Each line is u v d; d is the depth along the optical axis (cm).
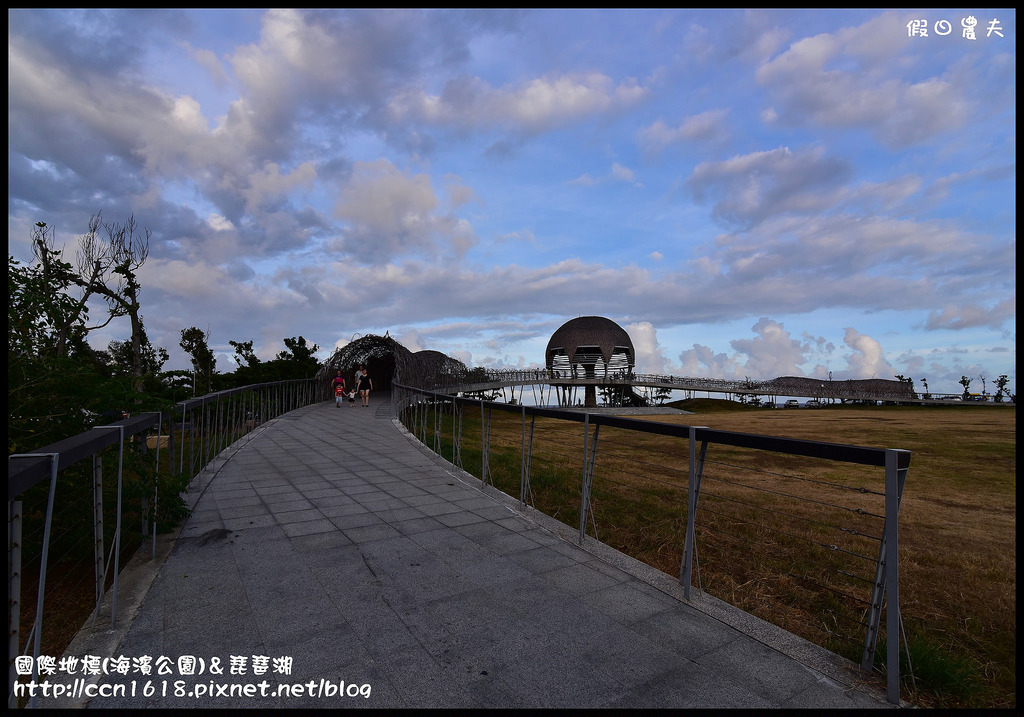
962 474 1015
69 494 404
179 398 784
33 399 402
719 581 429
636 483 838
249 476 721
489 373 4322
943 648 321
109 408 436
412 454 931
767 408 4322
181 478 483
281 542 452
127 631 297
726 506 699
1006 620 383
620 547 523
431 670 265
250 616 318
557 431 1738
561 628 312
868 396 5003
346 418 1572
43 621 317
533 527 511
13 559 210
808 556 507
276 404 1614
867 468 1070
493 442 1365
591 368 5741
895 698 250
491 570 400
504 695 246
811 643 302
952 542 582
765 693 254
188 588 356
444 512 558
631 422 423
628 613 334
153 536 405
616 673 266
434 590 361
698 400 5050
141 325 1434
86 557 412
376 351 2667
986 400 4412
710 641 302
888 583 258
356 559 415
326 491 639
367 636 297
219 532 478
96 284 1266
